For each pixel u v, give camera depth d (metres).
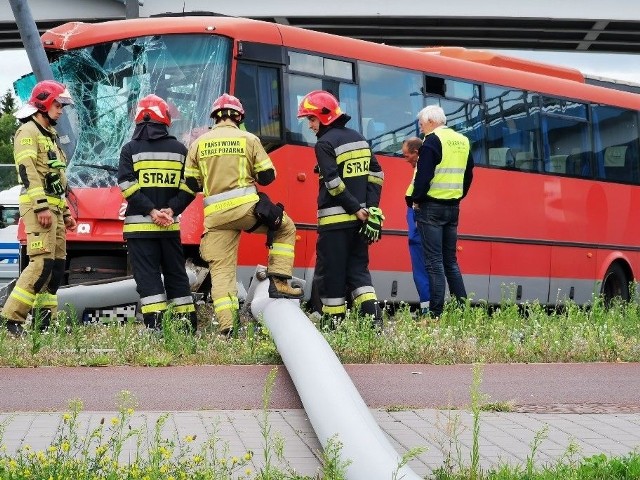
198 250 15.13
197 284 14.84
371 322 11.85
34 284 12.60
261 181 12.30
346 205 12.37
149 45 15.67
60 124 15.66
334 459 6.04
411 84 18.16
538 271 20.36
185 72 15.56
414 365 11.11
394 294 17.78
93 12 46.72
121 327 13.22
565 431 7.94
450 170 14.41
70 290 14.33
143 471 5.93
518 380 10.32
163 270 12.53
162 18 15.91
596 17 48.34
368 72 17.48
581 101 21.52
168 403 8.73
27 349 11.18
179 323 11.86
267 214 12.20
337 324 12.15
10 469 5.80
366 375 10.34
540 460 6.99
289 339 9.46
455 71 18.97
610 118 22.14
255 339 11.36
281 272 12.45
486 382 10.14
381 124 17.59
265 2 46.38
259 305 12.24
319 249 12.61
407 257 17.92
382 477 6.01
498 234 19.58
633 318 14.72
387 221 17.62
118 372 10.24
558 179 20.80
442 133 14.39
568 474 6.46
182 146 12.53
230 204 12.15
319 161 12.39
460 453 7.05
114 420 6.39
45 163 12.63
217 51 15.58
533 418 8.41
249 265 15.45
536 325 12.96
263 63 15.91
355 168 12.51
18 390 9.20
